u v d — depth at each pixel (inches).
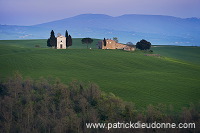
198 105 5802.2
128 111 5078.7
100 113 5236.2
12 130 4877.0
